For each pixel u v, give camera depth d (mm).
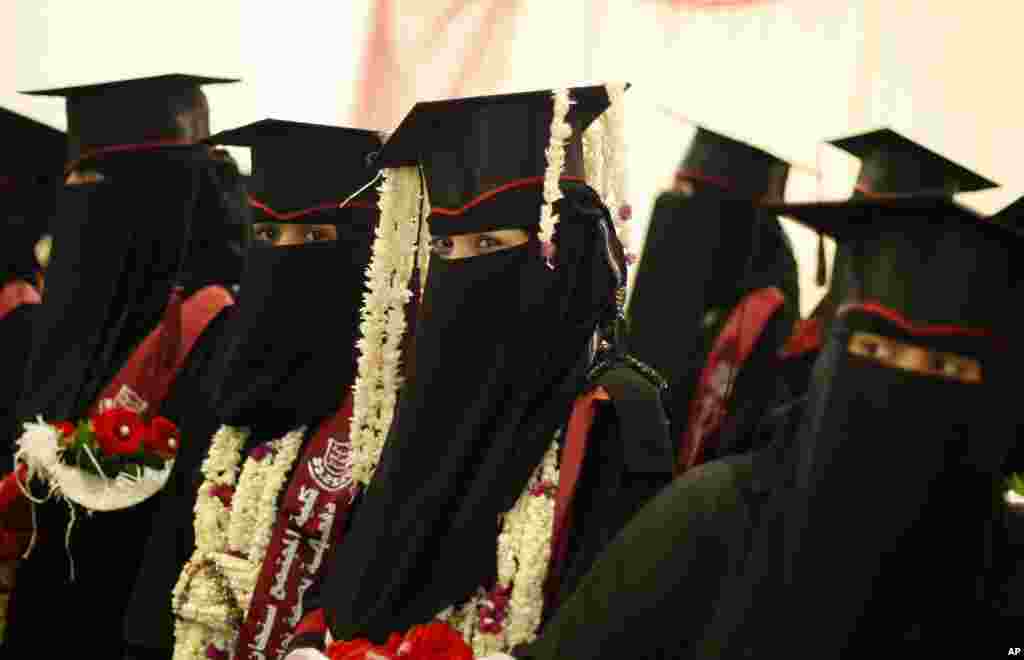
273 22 6254
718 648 2342
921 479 2211
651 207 5332
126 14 6645
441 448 3074
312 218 3791
